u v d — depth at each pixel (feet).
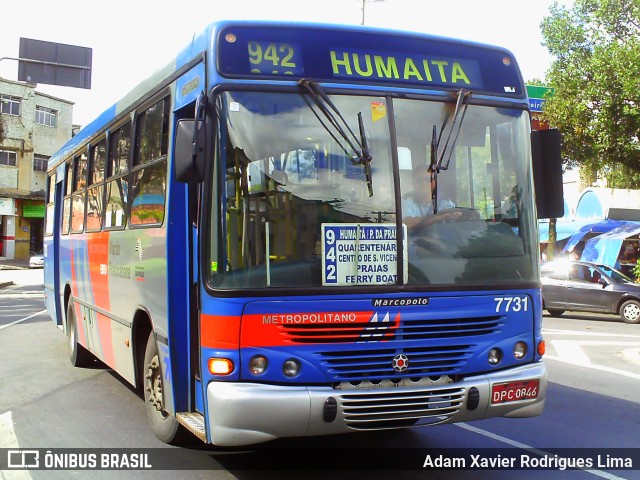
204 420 15.42
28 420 22.93
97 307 26.50
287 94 15.87
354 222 15.70
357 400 14.98
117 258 23.18
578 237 87.10
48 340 41.63
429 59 17.26
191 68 16.92
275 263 15.17
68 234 33.27
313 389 14.88
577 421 24.09
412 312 15.79
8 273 123.95
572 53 64.44
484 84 17.78
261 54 15.97
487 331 16.63
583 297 62.44
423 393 15.51
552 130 17.84
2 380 29.43
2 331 45.88
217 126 15.40
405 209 16.16
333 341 15.23
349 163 15.90
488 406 16.16
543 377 16.92
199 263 15.83
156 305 18.72
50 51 72.59
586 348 43.55
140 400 25.85
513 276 17.10
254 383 14.79
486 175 17.24
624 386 31.04
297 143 15.70
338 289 15.31
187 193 17.89
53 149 156.25
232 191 15.26
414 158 16.52
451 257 16.40
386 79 16.71
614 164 73.41
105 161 25.40
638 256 84.94
